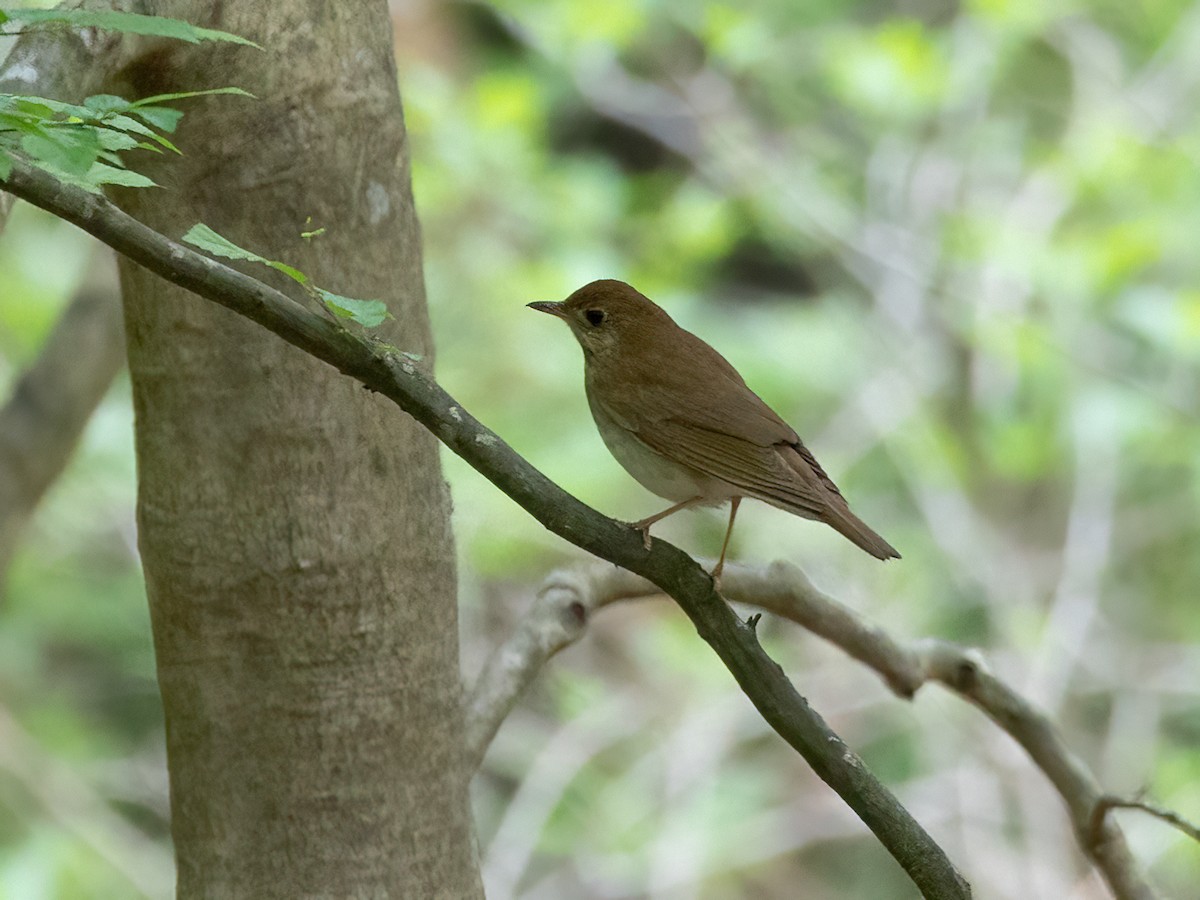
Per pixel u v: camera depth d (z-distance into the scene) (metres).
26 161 3.17
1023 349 13.09
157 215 4.08
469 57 14.90
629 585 5.64
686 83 14.80
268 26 3.99
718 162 14.64
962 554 13.34
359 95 4.15
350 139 4.14
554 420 13.02
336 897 4.22
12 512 9.50
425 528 4.30
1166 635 14.04
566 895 12.01
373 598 4.21
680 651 13.30
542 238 13.39
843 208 14.73
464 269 13.09
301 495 4.14
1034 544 14.64
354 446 4.16
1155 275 13.98
